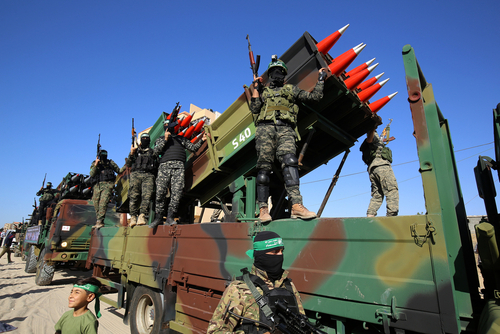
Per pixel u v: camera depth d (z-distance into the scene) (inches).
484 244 65.4
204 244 142.8
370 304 80.7
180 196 186.4
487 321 55.1
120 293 214.1
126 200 267.9
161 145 193.3
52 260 386.9
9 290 358.9
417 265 74.2
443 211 84.8
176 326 151.4
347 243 88.4
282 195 158.2
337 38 123.0
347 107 139.2
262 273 70.2
